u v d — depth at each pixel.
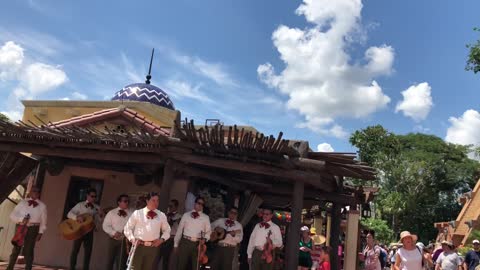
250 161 8.49
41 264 11.25
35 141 9.56
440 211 51.47
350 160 8.59
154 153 8.95
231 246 8.66
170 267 8.26
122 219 8.53
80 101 17.05
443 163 49.84
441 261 11.60
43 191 11.73
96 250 10.99
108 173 11.67
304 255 9.59
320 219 19.97
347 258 11.48
